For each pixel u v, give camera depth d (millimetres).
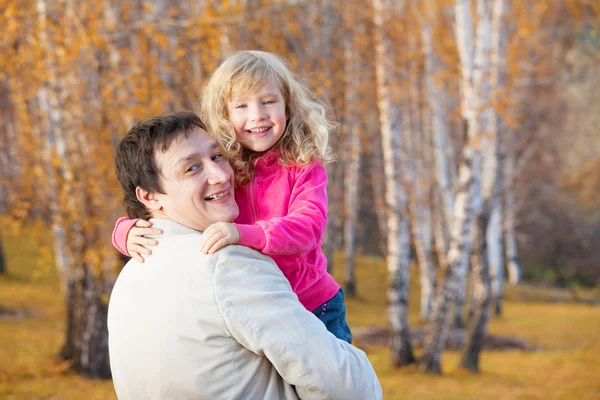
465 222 12883
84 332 11234
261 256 1828
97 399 9641
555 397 11336
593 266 36781
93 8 9375
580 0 14984
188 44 10156
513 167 26312
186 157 1854
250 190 2137
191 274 1736
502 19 12453
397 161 13664
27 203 10578
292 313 1733
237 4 9938
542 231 36844
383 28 13234
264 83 2104
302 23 14516
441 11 15281
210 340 1702
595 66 22250
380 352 15938
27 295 20594
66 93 9836
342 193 22797
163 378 1727
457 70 14977
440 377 13016
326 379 1715
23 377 10938
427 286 22391
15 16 9219
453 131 20656
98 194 10031
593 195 34500
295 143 2113
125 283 1845
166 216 1923
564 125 27438
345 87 15945
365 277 29703
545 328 22062
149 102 9531
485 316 14109
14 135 11062
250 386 1732
